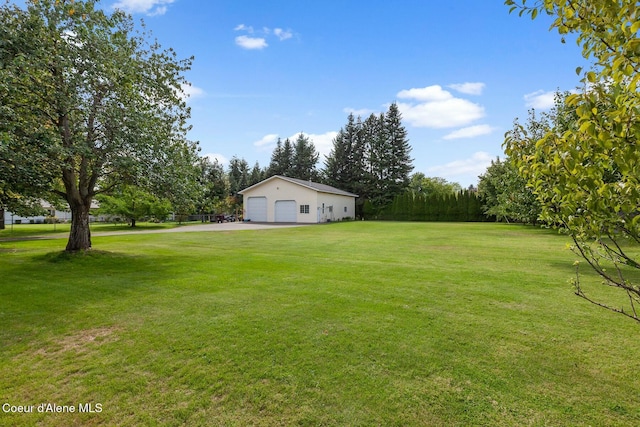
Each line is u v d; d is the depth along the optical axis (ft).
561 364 9.82
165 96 33.30
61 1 25.90
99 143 27.91
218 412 7.68
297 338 11.69
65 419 7.45
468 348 10.89
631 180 5.42
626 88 5.51
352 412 7.66
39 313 14.49
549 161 6.32
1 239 51.83
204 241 46.24
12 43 21.86
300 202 102.42
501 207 64.34
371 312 14.40
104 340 11.65
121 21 30.35
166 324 13.12
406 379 9.04
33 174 24.06
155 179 29.71
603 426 7.11
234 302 15.97
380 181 139.54
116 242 45.27
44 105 26.18
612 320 13.35
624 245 27.40
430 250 35.01
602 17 5.58
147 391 8.52
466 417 7.46
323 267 24.77
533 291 17.76
